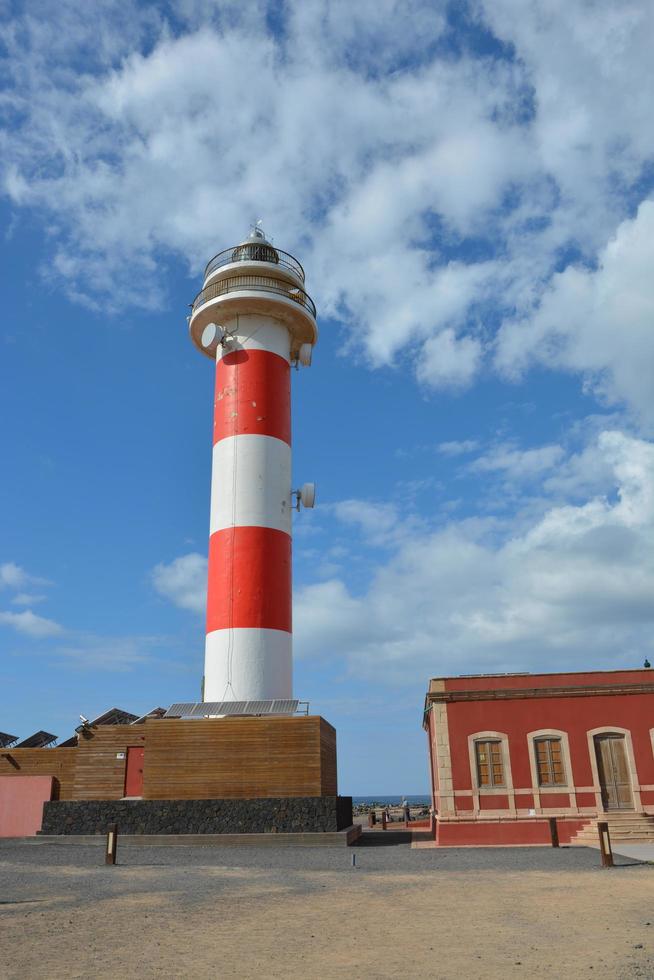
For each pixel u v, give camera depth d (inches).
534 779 930.1
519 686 966.4
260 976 286.4
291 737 928.9
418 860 725.9
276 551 1092.5
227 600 1058.1
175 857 768.9
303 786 912.3
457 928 377.1
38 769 1138.7
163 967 300.5
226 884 549.6
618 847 821.9
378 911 428.5
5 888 529.3
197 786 924.6
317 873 620.1
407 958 314.3
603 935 354.9
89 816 938.7
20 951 328.2
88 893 502.0
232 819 907.4
